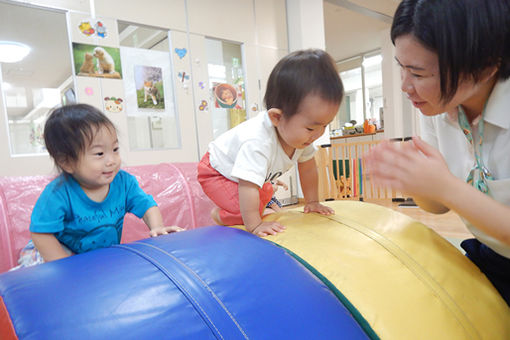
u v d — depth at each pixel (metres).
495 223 0.43
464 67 0.40
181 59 2.46
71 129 0.73
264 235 0.63
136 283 0.38
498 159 0.53
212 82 2.66
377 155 0.50
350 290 0.47
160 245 0.49
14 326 0.32
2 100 1.76
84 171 0.76
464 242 0.72
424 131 0.71
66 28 1.96
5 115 1.77
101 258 0.45
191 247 0.48
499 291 0.61
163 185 1.57
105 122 0.77
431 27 0.40
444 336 0.44
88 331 0.31
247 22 2.89
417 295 0.48
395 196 3.04
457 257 0.59
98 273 0.40
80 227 0.84
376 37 4.93
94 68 2.04
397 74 4.44
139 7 2.23
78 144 0.73
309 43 3.17
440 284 0.51
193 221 1.54
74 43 1.97
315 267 0.50
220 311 0.35
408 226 0.63
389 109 4.51
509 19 0.39
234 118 2.81
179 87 2.44
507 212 0.43
